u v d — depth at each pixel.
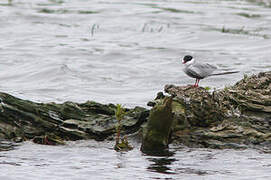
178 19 30.47
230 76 20.16
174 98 12.84
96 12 32.38
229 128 12.26
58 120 12.56
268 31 27.77
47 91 17.84
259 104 12.91
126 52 23.86
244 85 13.84
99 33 27.58
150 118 11.83
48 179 10.10
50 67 20.53
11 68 20.78
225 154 11.53
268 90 13.41
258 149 11.80
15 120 12.48
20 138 12.24
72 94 17.52
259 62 22.36
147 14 31.64
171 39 26.44
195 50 24.53
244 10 32.91
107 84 19.02
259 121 12.55
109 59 22.86
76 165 10.88
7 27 28.08
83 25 29.25
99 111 13.02
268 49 24.55
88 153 11.59
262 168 10.73
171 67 21.69
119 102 16.52
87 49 24.28
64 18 30.64
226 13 31.91
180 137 12.17
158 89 18.48
